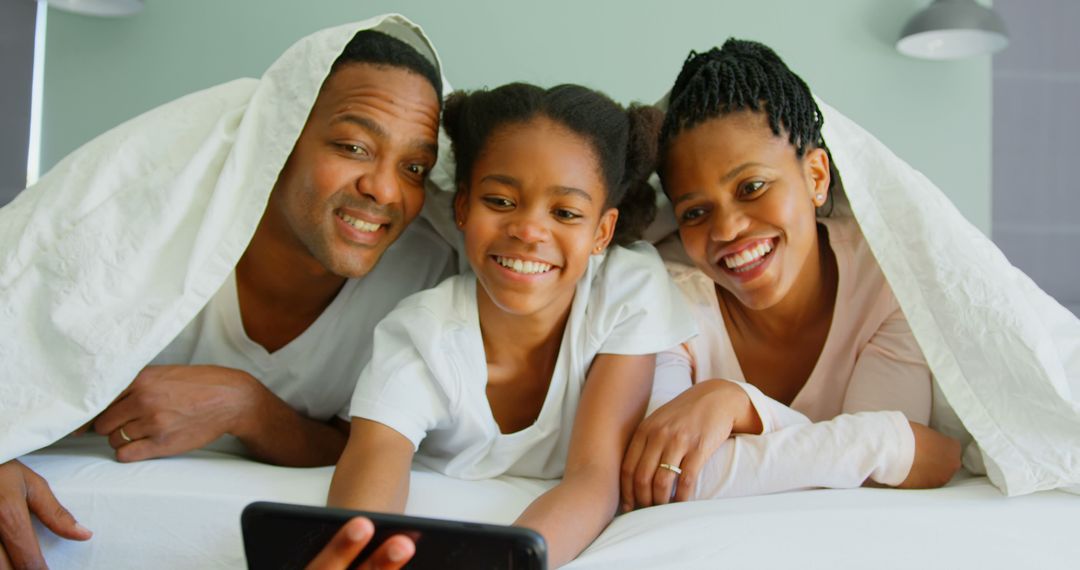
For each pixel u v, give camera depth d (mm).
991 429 830
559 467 905
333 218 905
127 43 1914
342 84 904
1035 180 2604
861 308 1019
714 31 2014
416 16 1952
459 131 902
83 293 809
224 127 895
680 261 1086
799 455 797
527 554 502
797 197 931
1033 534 698
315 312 1025
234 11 1925
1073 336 953
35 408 781
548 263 816
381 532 522
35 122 1915
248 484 757
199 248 837
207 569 709
